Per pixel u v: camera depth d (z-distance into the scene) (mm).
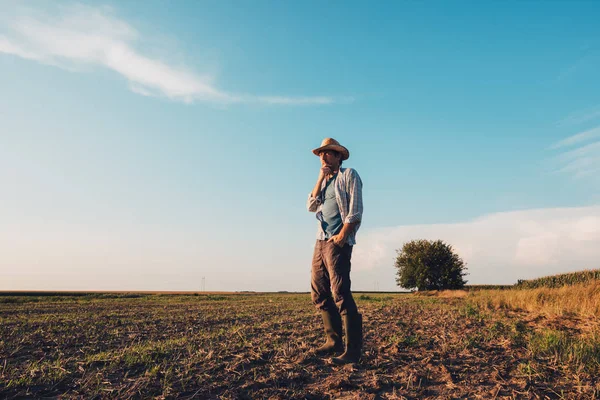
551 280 24688
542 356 4047
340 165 4145
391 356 4152
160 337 6398
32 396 2982
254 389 3119
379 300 17109
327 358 3984
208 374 3459
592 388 2959
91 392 3025
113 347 5410
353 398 2904
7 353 4852
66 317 10242
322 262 4039
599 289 10734
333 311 4188
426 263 42969
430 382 3287
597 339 4754
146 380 3281
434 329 6168
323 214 4020
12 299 22734
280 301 19359
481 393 2992
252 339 5320
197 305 16344
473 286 42156
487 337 5270
